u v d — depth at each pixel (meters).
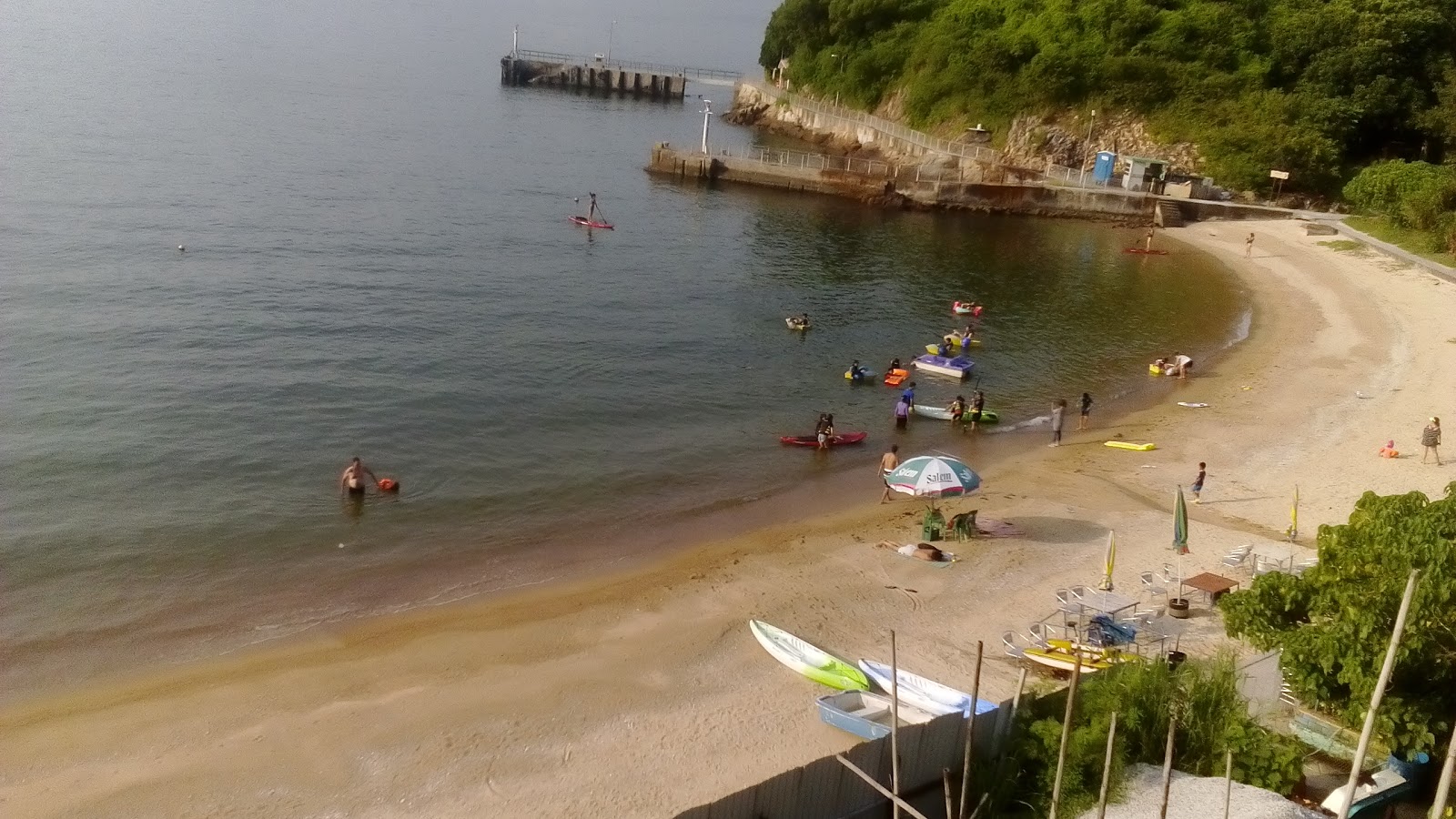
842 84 138.50
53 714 21.22
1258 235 87.06
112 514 30.38
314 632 24.91
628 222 79.88
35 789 18.88
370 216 71.81
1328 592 18.47
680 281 63.97
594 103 158.00
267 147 92.50
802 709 22.30
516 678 23.19
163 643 24.16
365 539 30.12
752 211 89.69
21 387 38.97
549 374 45.69
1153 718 18.41
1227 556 28.83
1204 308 63.94
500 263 63.62
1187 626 25.27
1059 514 33.06
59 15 190.88
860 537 31.50
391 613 26.00
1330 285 69.44
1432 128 98.81
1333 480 35.75
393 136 107.31
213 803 18.75
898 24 136.00
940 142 111.81
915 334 56.59
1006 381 49.22
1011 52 116.06
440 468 35.44
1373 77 101.69
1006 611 26.45
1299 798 17.70
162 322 47.09
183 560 28.17
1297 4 112.25
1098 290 68.31
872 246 80.00
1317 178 98.81
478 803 19.03
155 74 131.75
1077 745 17.34
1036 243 84.81
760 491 35.38
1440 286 67.06
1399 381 47.84
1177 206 94.25
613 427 40.62
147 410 37.94
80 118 96.06
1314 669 17.97
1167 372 50.09
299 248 61.62
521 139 115.31
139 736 20.58
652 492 34.91
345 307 51.91
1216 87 106.31
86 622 24.94
